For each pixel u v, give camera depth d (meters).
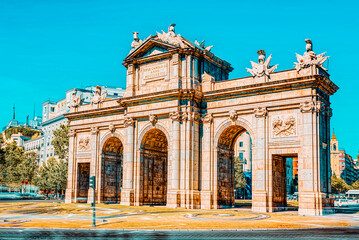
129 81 64.81
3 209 54.91
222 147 60.38
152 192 64.38
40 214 48.50
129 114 63.53
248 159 141.75
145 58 63.34
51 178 105.06
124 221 39.12
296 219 41.94
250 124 55.53
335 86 54.66
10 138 184.88
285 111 52.81
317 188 49.16
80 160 73.56
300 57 52.41
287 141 52.19
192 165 57.69
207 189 57.97
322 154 51.47
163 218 42.16
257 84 54.31
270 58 55.44
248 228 33.69
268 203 52.47
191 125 58.16
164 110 59.59
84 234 30.05
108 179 71.56
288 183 157.88
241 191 130.25
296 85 51.78
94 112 71.44
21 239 26.64
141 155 62.59
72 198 73.00
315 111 50.31
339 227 35.06
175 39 60.16
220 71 66.44
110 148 72.31
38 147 159.62
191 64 59.97
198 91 58.91
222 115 58.28
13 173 114.50
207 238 27.23
